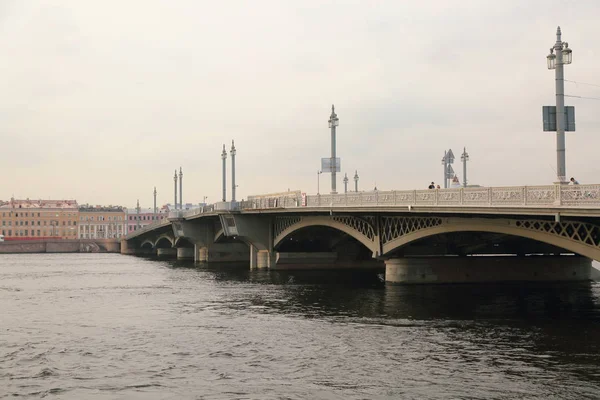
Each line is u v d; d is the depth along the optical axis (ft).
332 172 200.54
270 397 80.02
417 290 178.70
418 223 161.68
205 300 170.71
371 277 236.43
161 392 83.05
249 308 153.28
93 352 105.81
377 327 123.13
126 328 127.65
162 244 558.15
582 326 121.80
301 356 100.42
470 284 192.03
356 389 82.58
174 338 116.47
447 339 110.73
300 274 254.06
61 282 239.50
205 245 372.38
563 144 104.78
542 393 79.30
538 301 155.02
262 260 278.67
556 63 104.94
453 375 87.86
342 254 278.87
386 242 178.29
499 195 117.80
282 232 258.57
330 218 211.20
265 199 247.29
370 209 165.78
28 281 246.88
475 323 125.80
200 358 100.63
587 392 79.46
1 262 428.56
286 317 137.49
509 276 195.31
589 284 192.65
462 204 127.34
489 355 98.78
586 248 108.78
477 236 180.34
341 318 134.62
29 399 81.00
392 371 90.58
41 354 104.78
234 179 296.92
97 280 248.52
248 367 94.58
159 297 180.55
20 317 143.64
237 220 271.90
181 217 371.15
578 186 100.17
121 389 84.64
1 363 99.04
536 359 95.86
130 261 433.48
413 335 114.83
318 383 85.61
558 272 199.00
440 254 208.85
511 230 127.44
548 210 106.32
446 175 221.05
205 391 82.99
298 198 214.69
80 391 84.07
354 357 98.99
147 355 103.24
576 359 95.55
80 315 146.30
